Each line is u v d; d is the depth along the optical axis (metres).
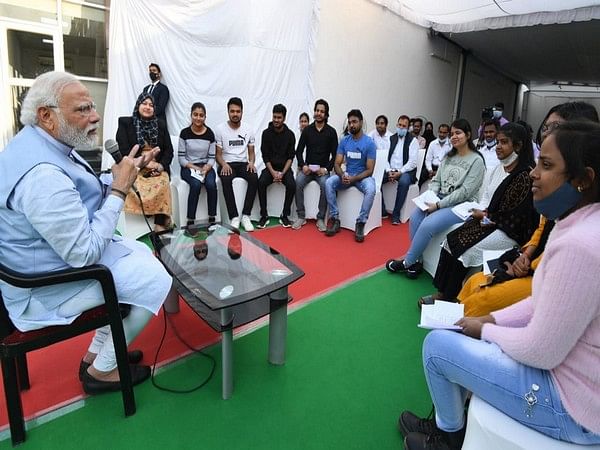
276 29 5.08
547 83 15.55
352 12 6.03
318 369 1.92
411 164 4.68
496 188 2.49
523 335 1.00
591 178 0.96
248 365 1.92
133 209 3.36
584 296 0.87
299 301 2.58
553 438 1.00
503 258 2.04
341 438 1.51
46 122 1.35
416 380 1.87
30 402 1.61
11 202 1.28
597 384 0.92
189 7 4.38
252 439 1.49
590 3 4.86
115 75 4.25
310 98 5.64
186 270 1.90
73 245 1.32
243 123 4.31
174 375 1.83
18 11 4.17
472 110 11.12
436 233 2.92
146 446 1.43
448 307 1.47
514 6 5.33
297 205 4.29
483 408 1.09
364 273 3.10
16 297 1.35
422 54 7.95
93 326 1.44
